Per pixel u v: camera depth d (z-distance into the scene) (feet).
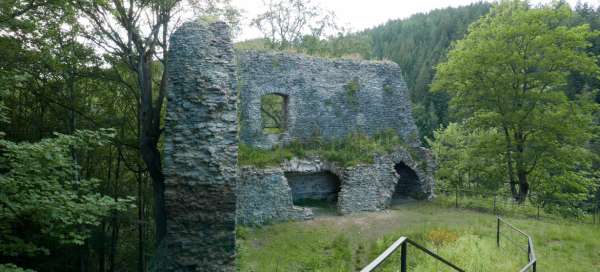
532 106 57.00
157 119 38.34
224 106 29.01
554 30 54.29
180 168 27.48
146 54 38.40
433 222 43.65
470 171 71.15
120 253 57.62
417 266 26.84
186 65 29.50
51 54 36.70
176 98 28.86
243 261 32.19
